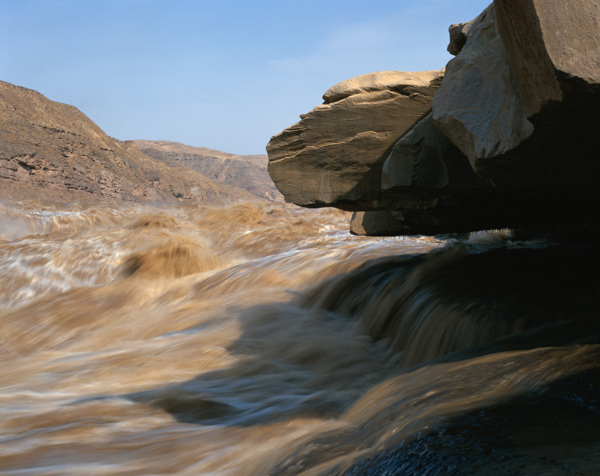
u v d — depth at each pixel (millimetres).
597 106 2648
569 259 6527
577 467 1646
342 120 5719
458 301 5578
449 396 2623
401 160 5211
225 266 12266
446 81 4332
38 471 3520
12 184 130750
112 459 3682
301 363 6219
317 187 5836
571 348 2887
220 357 6598
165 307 9922
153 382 5863
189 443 3889
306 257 10586
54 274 12820
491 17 4035
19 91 165875
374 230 7285
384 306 6762
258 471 2791
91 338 8703
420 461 1901
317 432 2955
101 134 189125
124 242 14039
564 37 2510
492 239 8781
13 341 9328
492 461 1788
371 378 5512
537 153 3316
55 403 5176
